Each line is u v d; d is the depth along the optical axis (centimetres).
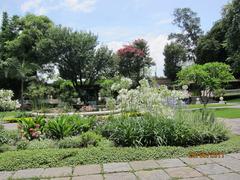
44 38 2606
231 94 2653
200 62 2981
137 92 742
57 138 720
